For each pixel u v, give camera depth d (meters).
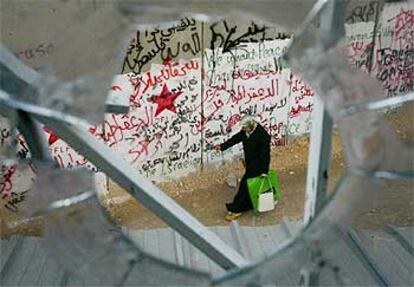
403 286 3.79
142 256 2.30
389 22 9.75
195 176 9.59
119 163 2.52
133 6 2.25
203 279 2.25
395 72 10.24
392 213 8.01
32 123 2.30
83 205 2.26
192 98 9.03
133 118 8.73
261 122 9.66
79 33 2.29
